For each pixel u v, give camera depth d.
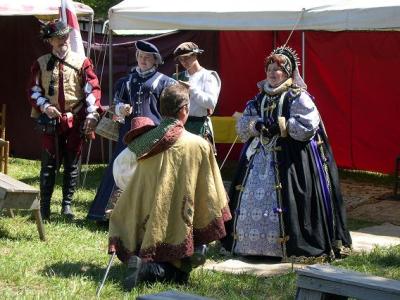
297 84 8.66
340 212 8.77
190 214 7.29
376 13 9.94
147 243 7.23
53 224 9.59
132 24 11.70
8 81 15.21
